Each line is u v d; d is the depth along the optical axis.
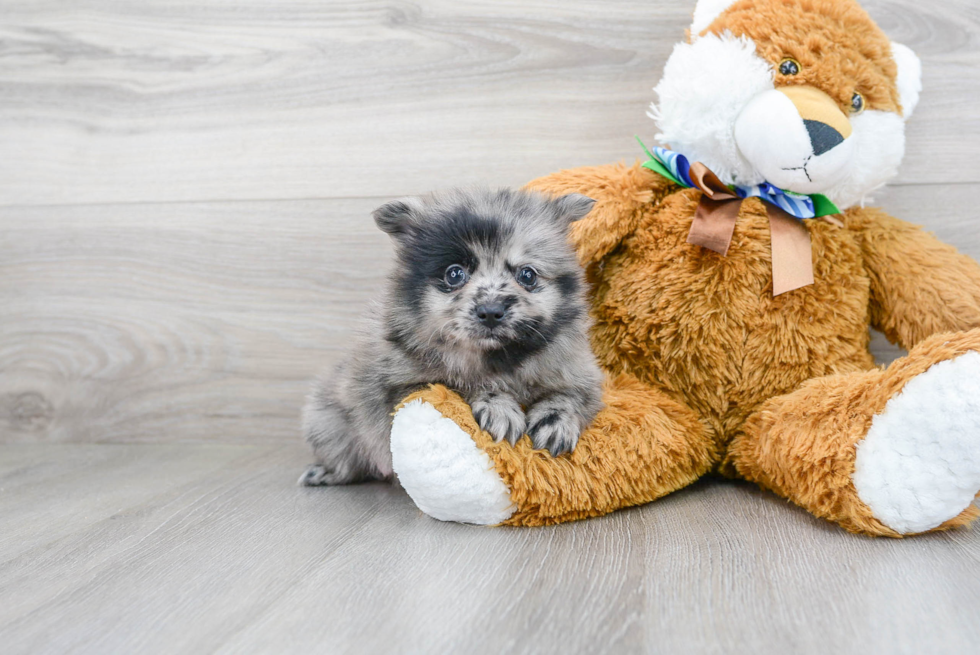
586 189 2.04
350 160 2.49
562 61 2.39
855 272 1.95
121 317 2.62
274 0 2.49
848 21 1.87
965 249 2.26
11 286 2.65
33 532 1.71
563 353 1.81
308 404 2.19
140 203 2.59
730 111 1.86
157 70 2.55
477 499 1.63
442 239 1.77
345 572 1.43
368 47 2.46
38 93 2.60
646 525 1.69
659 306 1.94
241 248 2.55
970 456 1.45
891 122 1.89
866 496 1.54
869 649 1.09
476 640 1.14
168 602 1.31
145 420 2.63
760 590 1.30
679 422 1.90
